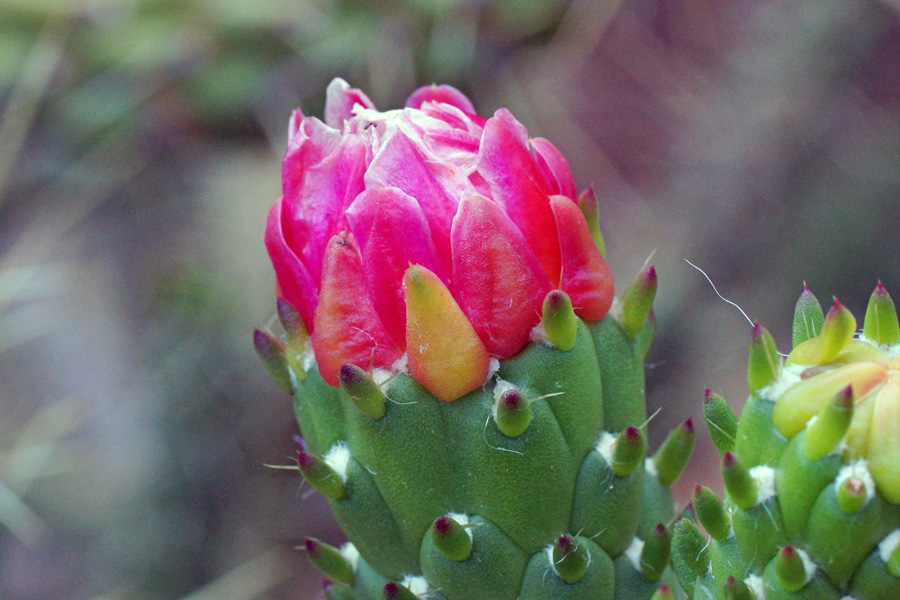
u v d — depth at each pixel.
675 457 0.25
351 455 0.24
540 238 0.24
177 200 0.57
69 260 0.55
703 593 0.24
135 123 0.42
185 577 0.52
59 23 0.39
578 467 0.24
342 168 0.24
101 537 0.51
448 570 0.24
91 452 0.52
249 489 0.55
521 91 0.43
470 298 0.24
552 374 0.24
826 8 0.50
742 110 0.52
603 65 0.50
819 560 0.22
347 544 0.26
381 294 0.24
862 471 0.22
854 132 0.51
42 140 0.45
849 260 0.52
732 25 0.51
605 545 0.25
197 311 0.56
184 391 0.55
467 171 0.24
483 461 0.24
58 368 0.52
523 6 0.39
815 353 0.23
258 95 0.39
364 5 0.39
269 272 0.57
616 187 0.53
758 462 0.23
